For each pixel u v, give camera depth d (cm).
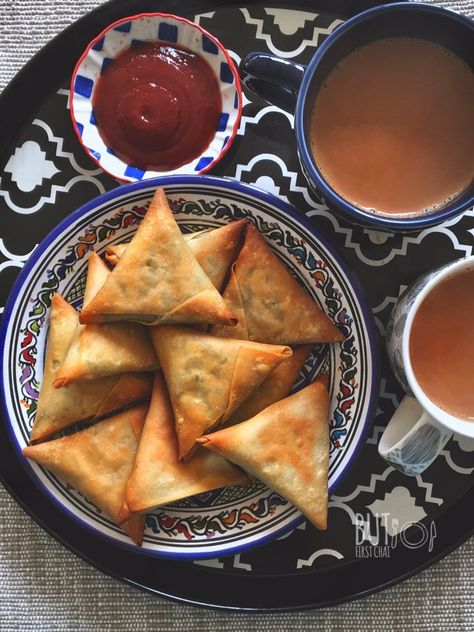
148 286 34
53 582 40
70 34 37
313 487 36
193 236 36
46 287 37
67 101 38
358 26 29
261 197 35
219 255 35
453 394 32
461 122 31
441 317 32
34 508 38
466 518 38
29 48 39
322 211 38
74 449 36
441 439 34
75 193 38
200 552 37
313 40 37
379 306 38
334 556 38
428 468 38
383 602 40
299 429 36
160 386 36
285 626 40
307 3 37
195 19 37
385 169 32
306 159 30
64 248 36
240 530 37
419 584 40
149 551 37
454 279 32
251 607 38
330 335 36
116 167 37
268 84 32
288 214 35
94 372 35
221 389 35
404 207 32
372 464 38
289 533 39
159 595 38
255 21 37
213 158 37
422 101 31
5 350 36
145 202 35
